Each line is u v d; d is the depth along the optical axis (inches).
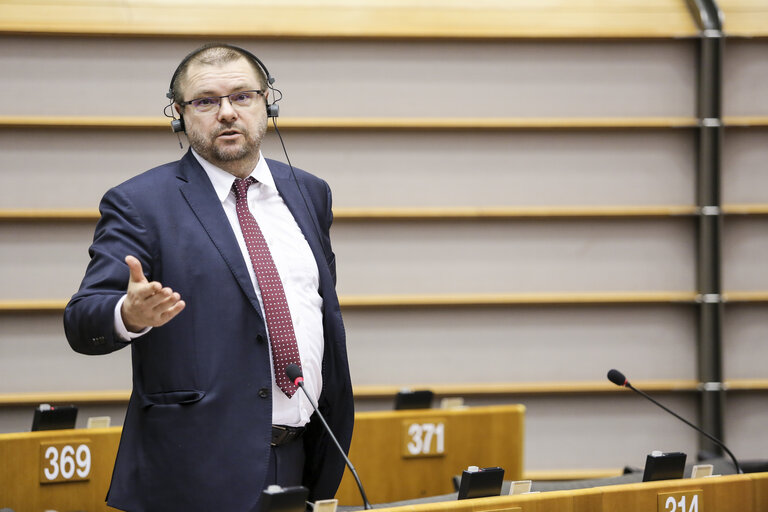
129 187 173.2
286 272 179.5
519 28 415.5
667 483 188.9
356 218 412.2
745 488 194.5
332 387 184.7
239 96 179.5
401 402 310.8
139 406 169.6
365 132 412.5
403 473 307.0
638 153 422.6
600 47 419.8
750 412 429.7
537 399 424.5
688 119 421.7
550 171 421.1
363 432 303.4
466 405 422.3
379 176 414.6
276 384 173.5
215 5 406.9
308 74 409.7
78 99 397.1
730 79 424.5
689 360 428.1
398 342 418.3
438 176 417.1
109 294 159.2
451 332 420.8
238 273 171.2
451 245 418.6
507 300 416.8
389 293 416.8
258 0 412.5
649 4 427.2
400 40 412.2
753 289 428.8
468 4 422.0
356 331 416.5
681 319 427.2
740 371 429.1
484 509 171.0
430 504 168.6
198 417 165.2
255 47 406.3
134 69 399.5
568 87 420.2
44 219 394.0
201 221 173.5
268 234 181.8
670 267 426.3
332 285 187.5
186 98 179.5
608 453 425.7
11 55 392.5
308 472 189.2
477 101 417.7
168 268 168.6
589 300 419.5
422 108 415.2
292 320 176.4
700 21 418.0
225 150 177.0
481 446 314.2
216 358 167.2
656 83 422.3
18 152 393.7
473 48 416.5
